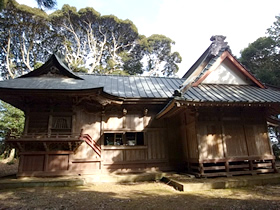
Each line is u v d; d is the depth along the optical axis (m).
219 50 11.72
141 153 10.78
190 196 6.12
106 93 9.53
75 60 30.17
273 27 26.53
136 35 35.38
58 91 9.05
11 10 24.23
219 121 9.41
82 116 10.63
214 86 10.88
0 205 5.41
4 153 20.61
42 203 5.58
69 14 30.03
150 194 6.56
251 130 9.74
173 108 8.99
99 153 10.22
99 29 33.25
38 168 9.41
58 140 9.02
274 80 22.19
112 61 32.03
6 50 27.09
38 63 24.09
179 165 10.94
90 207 5.14
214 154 8.87
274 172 9.38
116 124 10.95
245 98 9.24
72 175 9.52
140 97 10.41
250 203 5.21
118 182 9.13
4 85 9.03
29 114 10.00
